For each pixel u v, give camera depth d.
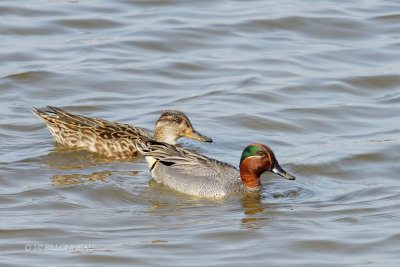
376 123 19.28
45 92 21.11
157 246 12.44
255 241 12.70
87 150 17.83
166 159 15.94
